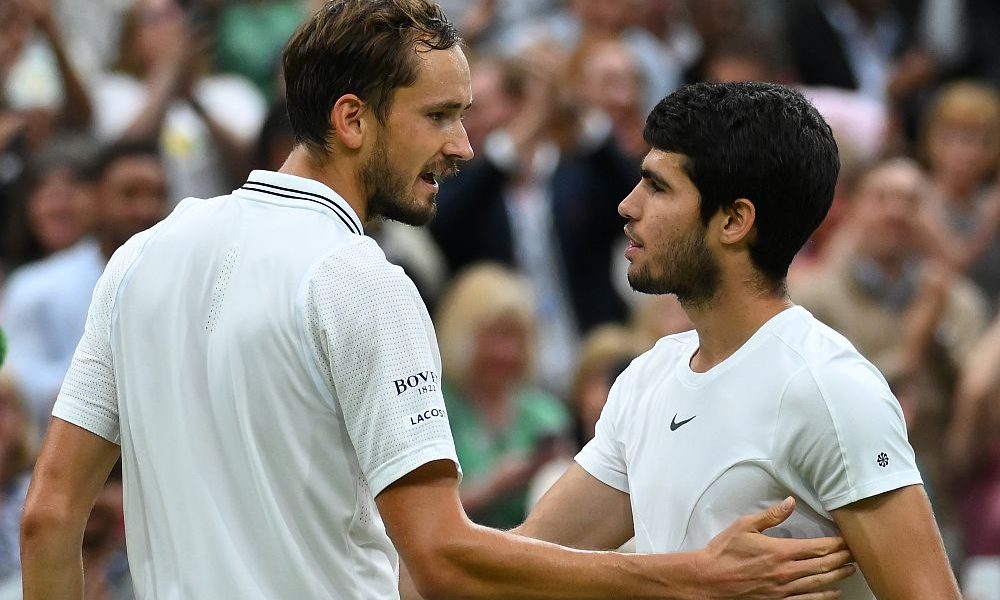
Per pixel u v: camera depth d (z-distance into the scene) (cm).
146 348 950
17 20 2388
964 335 2131
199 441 930
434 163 964
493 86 2377
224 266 938
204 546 925
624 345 1952
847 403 915
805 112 969
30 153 2309
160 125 2334
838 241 2170
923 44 3019
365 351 908
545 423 1923
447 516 908
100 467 991
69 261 2039
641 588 906
